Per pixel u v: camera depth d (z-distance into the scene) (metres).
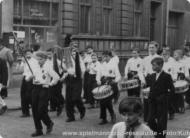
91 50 14.01
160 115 8.18
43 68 8.93
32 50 11.56
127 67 13.50
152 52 10.80
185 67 12.36
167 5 31.36
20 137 8.98
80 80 10.80
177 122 11.08
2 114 11.80
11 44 17.31
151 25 30.36
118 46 25.33
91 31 23.30
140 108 4.38
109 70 10.91
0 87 12.55
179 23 34.47
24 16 19.09
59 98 11.55
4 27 17.91
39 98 8.95
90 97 13.20
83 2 22.64
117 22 25.36
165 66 11.67
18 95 15.41
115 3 25.11
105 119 10.59
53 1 20.61
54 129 9.84
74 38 21.58
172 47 33.56
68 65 10.71
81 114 11.13
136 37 27.05
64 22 21.06
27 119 11.10
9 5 18.09
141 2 27.89
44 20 20.14
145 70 10.87
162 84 8.19
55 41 20.61
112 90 10.54
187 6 34.72
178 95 12.29
